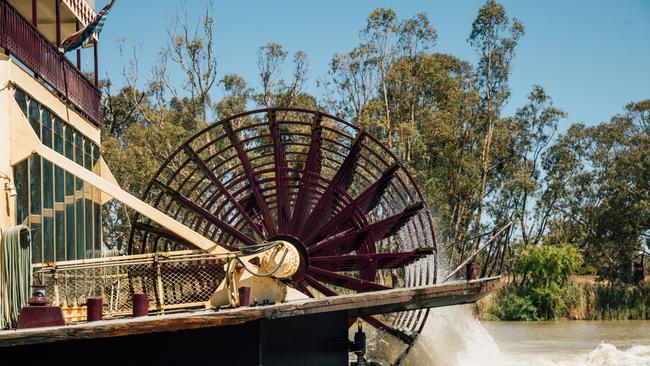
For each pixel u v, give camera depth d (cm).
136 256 1370
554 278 4303
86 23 2056
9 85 1243
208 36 4547
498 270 1864
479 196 4953
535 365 2116
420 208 1914
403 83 4616
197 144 4125
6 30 1264
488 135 4875
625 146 5459
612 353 2112
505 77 4916
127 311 1339
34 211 1357
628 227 5069
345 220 1897
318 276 1852
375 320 2008
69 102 1656
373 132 4525
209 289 1465
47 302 1070
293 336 1301
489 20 4872
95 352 1078
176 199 1962
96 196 1841
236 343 1138
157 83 4653
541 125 5603
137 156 3997
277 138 1930
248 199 2111
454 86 4719
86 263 1280
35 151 1291
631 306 4309
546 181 5728
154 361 1100
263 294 1416
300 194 1931
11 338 960
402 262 1906
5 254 1149
